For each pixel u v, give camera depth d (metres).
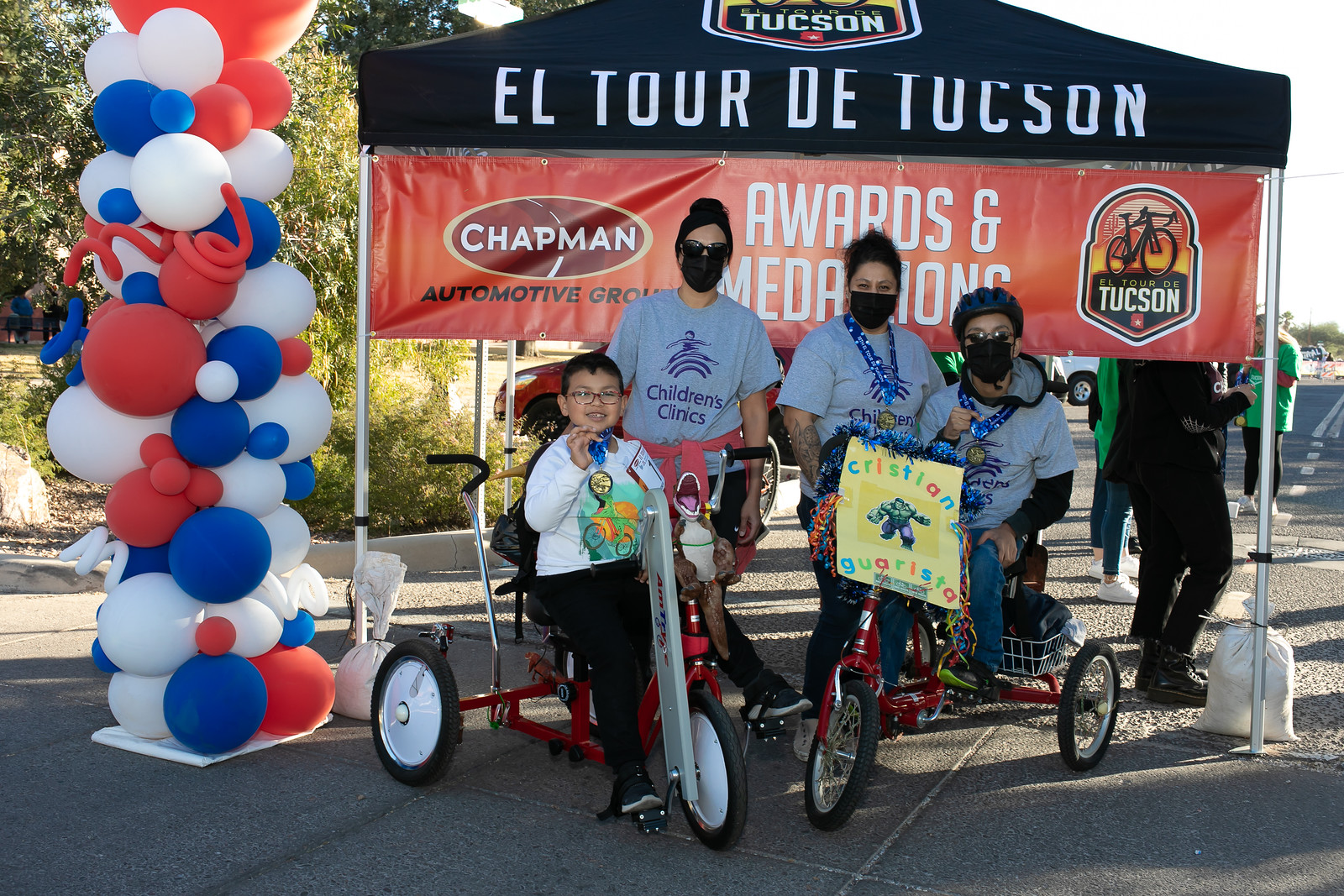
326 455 8.34
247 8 4.02
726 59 4.49
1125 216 4.73
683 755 3.22
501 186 4.81
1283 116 4.36
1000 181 4.80
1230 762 4.17
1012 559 3.89
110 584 4.00
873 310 4.04
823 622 3.98
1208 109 4.36
